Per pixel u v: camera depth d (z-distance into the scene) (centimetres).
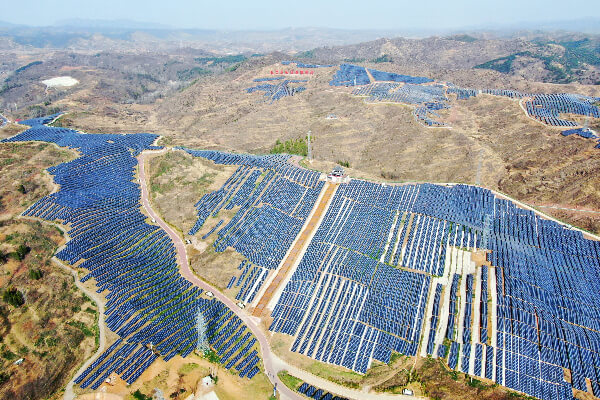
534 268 13062
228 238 15125
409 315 12062
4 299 11356
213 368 10681
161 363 10662
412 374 10594
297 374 10694
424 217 15512
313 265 13950
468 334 11331
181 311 12275
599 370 10131
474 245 14100
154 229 15562
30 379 9969
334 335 11669
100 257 13650
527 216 15150
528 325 11338
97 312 11819
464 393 10025
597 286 12375
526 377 10150
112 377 10225
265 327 12006
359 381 10488
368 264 13812
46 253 13350
